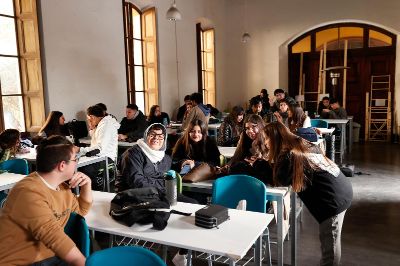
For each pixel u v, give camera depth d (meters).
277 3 9.62
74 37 5.72
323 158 2.29
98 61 6.22
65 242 1.61
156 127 2.93
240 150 3.36
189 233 1.90
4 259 1.62
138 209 2.06
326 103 8.31
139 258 1.42
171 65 8.09
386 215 4.02
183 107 7.79
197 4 8.90
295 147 2.24
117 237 3.40
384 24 8.73
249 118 3.30
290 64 9.94
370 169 6.17
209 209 2.03
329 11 9.14
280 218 2.66
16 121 5.25
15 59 5.21
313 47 9.65
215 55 9.66
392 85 9.06
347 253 3.13
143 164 2.91
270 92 9.97
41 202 1.64
